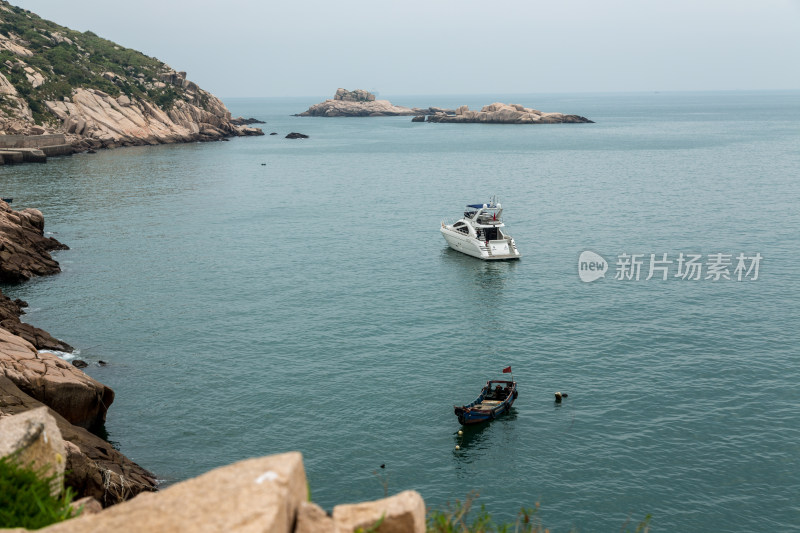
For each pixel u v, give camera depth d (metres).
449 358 43.53
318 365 42.50
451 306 54.44
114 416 35.91
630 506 27.72
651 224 85.00
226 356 43.97
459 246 72.94
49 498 7.14
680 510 27.38
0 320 46.03
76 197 108.38
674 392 37.69
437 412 36.19
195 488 5.37
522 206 102.12
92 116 196.25
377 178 138.00
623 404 36.47
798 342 44.34
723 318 49.34
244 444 33.25
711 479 29.39
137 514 5.11
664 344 44.75
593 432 33.69
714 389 37.91
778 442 32.06
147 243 77.06
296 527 5.62
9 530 5.53
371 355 44.12
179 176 137.62
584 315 51.19
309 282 61.78
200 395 38.34
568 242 76.88
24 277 60.53
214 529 4.78
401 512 6.18
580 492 28.80
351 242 78.69
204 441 33.50
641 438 32.91
